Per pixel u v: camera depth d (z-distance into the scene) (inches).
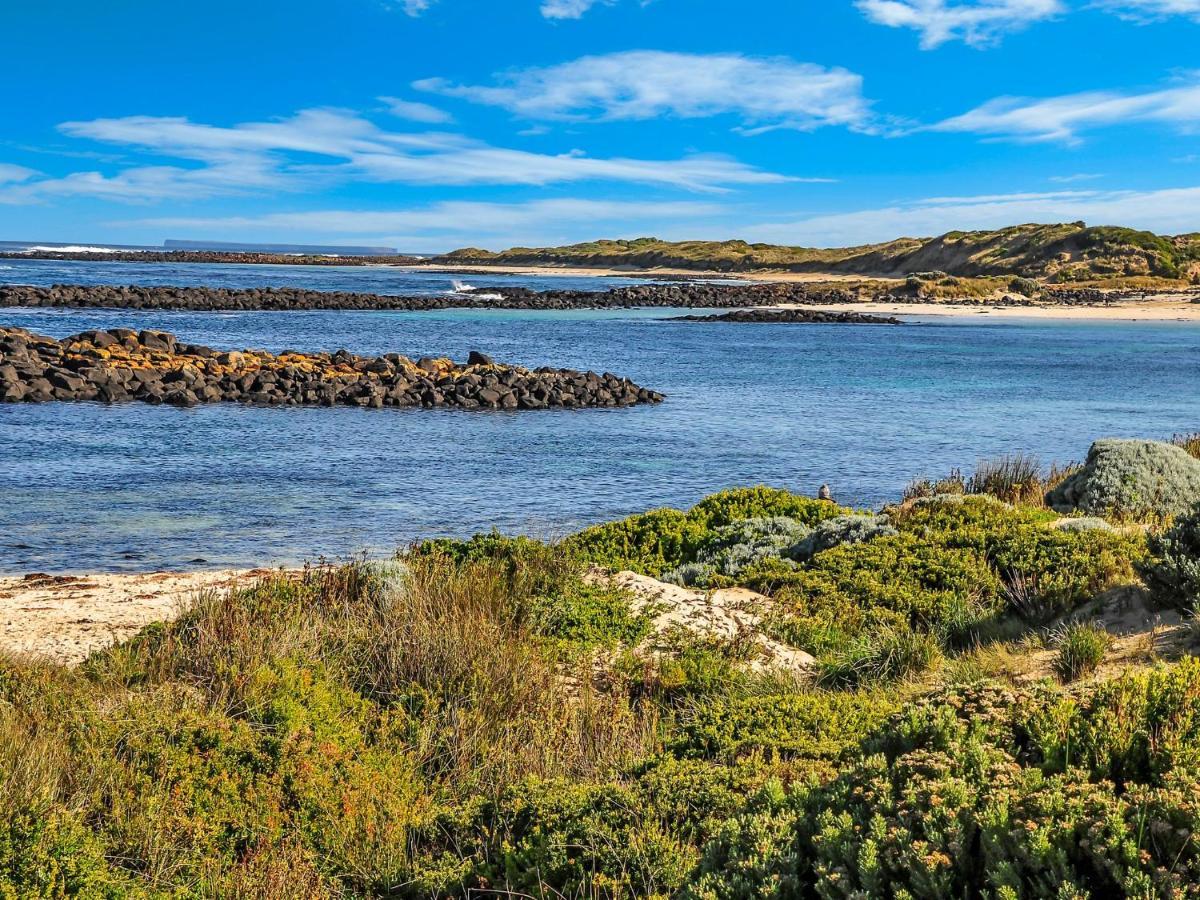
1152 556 338.0
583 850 185.3
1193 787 127.5
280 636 308.5
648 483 885.2
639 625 371.2
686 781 206.4
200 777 223.0
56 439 1001.5
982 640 361.1
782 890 136.8
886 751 183.5
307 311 3361.2
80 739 227.9
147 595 450.9
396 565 378.9
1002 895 116.3
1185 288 4867.1
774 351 2332.7
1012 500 628.7
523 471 925.2
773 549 505.7
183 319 2765.7
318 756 240.1
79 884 178.5
